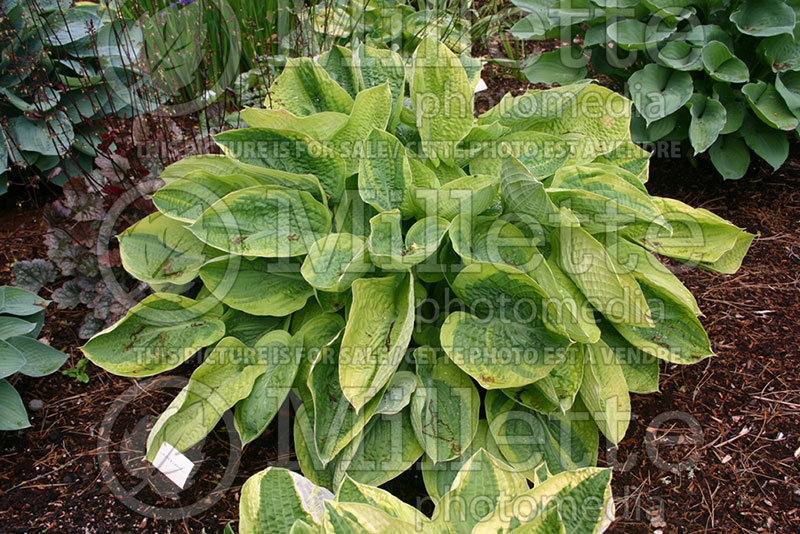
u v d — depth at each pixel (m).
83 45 1.84
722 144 1.93
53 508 1.40
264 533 1.13
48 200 1.90
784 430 1.51
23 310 1.50
